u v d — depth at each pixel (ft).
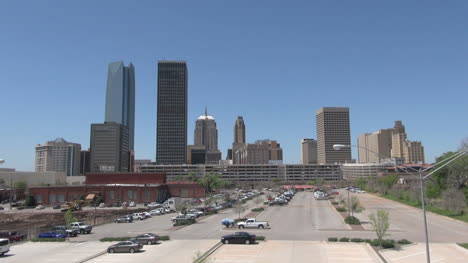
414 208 355.77
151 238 183.42
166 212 368.89
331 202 443.32
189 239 197.16
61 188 472.03
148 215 332.60
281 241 184.34
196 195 515.91
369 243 171.53
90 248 178.81
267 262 139.95
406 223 249.14
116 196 468.75
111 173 507.71
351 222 253.03
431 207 341.41
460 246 163.43
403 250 156.35
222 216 321.32
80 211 389.39
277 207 393.29
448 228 225.35
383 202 432.25
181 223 266.16
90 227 238.68
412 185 455.63
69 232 220.43
